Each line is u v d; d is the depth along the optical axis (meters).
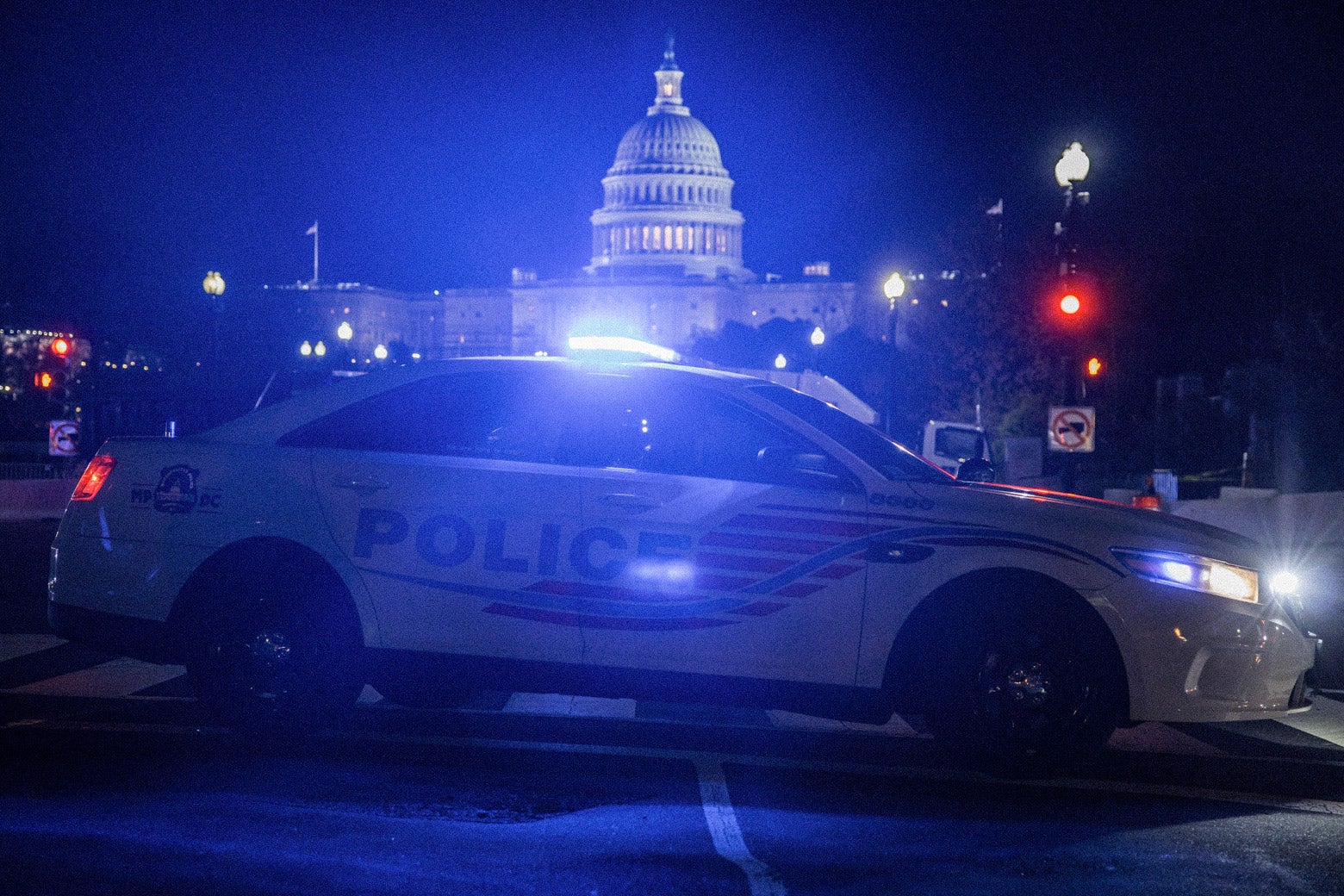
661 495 7.61
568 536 7.62
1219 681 7.36
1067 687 7.28
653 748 7.95
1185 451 48.38
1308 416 40.12
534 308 172.00
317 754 7.47
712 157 177.38
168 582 7.91
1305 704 7.77
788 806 6.57
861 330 112.81
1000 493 7.67
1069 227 21.27
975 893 5.25
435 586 7.71
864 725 9.09
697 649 7.51
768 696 7.52
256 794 6.50
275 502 7.89
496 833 5.94
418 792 6.64
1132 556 7.34
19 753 7.34
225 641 7.80
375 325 171.88
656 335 167.38
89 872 5.21
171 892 5.01
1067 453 21.39
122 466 8.17
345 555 7.79
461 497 7.76
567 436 7.86
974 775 7.43
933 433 40.72
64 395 34.00
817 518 7.49
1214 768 7.89
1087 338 21.23
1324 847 6.09
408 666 7.75
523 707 9.27
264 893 5.02
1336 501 28.75
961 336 60.28
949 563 7.38
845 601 7.43
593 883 5.26
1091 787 7.19
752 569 7.49
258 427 8.13
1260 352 43.19
